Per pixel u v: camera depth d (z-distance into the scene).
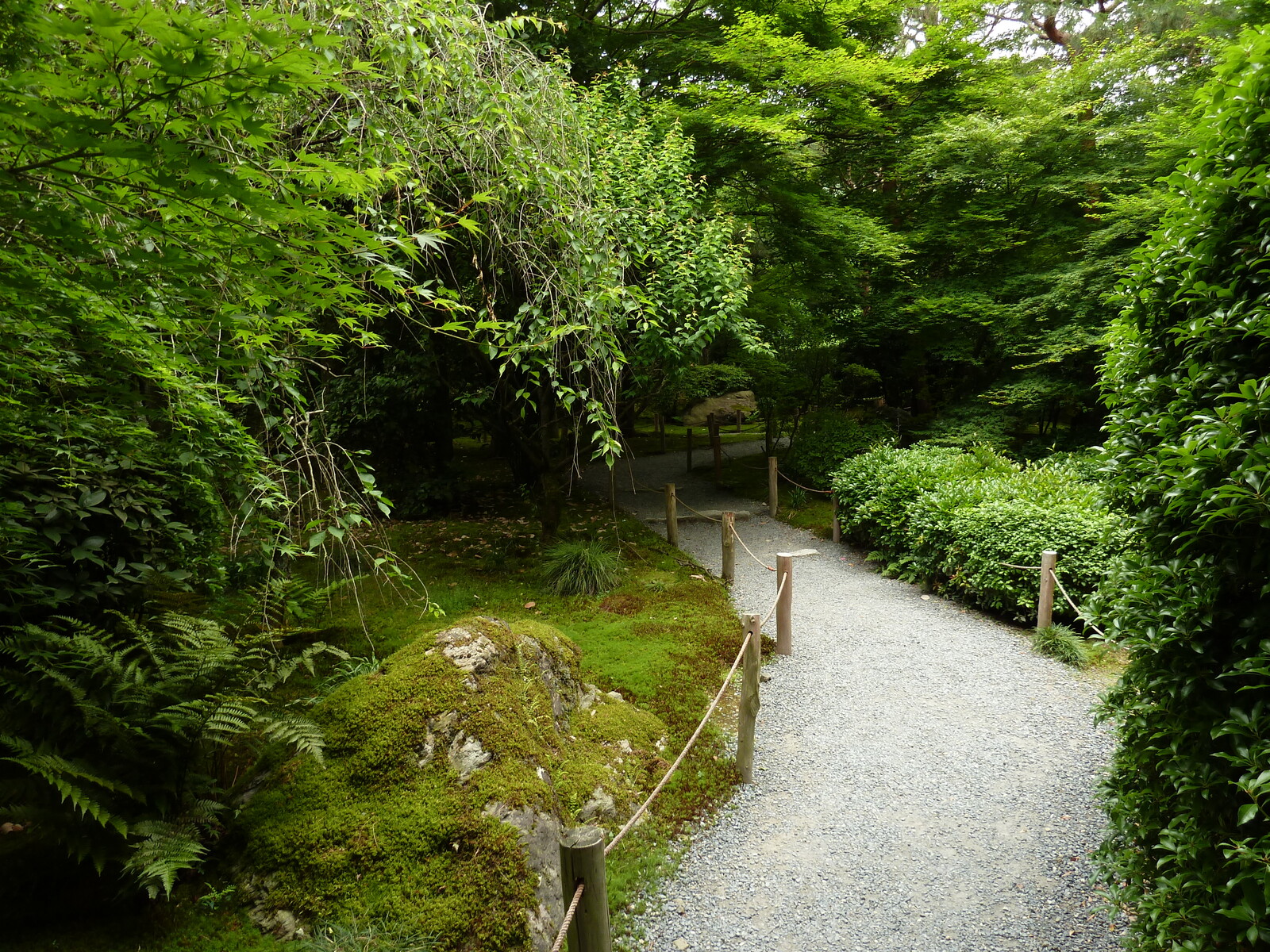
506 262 5.61
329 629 5.82
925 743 4.63
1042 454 11.19
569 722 4.18
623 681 5.13
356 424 9.30
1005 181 10.98
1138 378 2.82
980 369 12.34
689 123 8.73
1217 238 2.38
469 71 4.04
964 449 11.05
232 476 3.75
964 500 7.55
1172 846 2.34
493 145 4.25
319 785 3.14
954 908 3.23
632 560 8.42
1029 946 2.99
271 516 4.24
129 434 3.25
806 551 9.38
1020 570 6.34
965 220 11.16
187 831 2.71
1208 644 2.31
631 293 6.11
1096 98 10.49
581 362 5.16
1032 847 3.61
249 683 3.22
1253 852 1.91
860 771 4.35
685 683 5.21
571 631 6.16
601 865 2.21
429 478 10.54
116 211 1.71
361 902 2.74
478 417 9.43
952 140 10.12
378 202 3.75
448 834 2.92
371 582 7.12
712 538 10.05
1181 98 9.50
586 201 5.16
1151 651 2.56
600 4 9.40
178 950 2.55
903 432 13.57
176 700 2.85
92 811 2.37
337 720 3.35
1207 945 2.17
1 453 3.00
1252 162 2.31
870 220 10.31
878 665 5.81
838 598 7.52
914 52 11.29
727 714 5.00
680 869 3.53
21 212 1.58
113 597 3.26
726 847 3.71
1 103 1.34
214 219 1.80
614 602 6.90
